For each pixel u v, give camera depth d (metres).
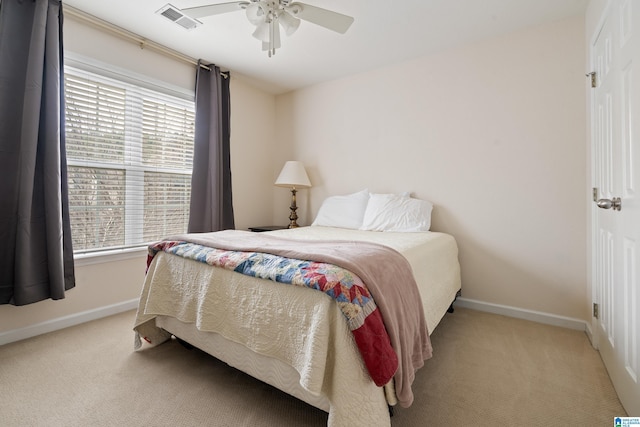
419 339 1.30
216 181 2.96
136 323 1.70
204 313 1.42
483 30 2.31
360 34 2.37
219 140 3.01
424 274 1.63
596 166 1.85
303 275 1.10
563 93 2.16
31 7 1.89
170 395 1.36
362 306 1.01
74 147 2.16
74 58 2.12
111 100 2.35
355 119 3.15
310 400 1.11
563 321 2.16
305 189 3.56
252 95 3.51
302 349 1.08
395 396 1.13
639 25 1.15
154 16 2.17
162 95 2.66
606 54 1.62
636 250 1.18
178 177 2.85
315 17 1.74
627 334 1.28
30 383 1.44
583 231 2.11
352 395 0.98
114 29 2.28
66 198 2.04
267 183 3.75
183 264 1.60
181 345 1.83
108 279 2.33
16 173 1.83
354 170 3.16
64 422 1.19
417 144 2.77
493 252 2.43
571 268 2.15
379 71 2.98
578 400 1.34
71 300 2.13
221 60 2.87
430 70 2.69
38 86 1.86
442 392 1.40
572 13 2.09
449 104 2.60
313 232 2.40
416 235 2.23
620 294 1.37
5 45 1.80
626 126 1.30
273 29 1.82
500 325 2.18
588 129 2.01
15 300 1.81
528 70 2.27
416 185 2.78
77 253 2.20
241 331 1.30
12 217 1.83
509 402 1.33
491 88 2.42
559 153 2.18
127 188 2.47
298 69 3.04
